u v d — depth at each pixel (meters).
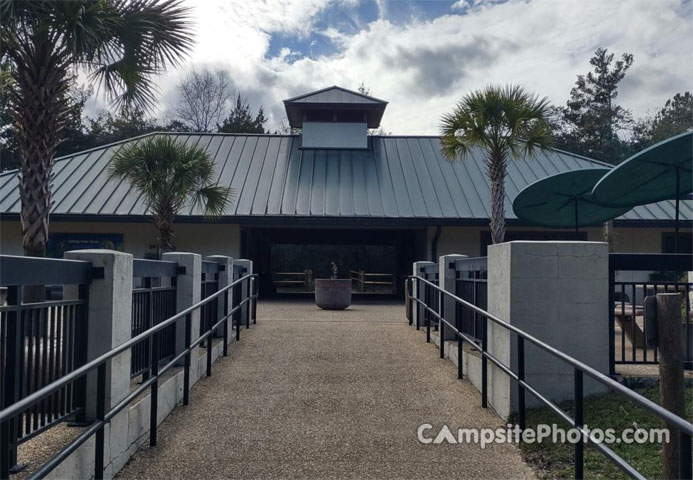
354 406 6.62
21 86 9.22
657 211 20.81
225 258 9.84
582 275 6.19
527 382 6.08
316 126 24.42
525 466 5.00
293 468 4.98
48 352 4.24
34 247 9.35
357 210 20.50
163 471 4.89
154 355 5.49
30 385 3.94
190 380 7.23
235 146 24.47
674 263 6.41
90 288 4.78
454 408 6.55
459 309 7.96
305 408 6.55
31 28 8.64
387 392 7.14
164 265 6.87
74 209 19.94
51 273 4.09
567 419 4.15
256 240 24.05
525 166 23.20
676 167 8.01
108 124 45.38
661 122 47.56
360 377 7.80
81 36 8.44
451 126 16.36
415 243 23.72
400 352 9.27
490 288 6.81
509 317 6.12
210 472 4.89
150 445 5.44
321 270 26.14
